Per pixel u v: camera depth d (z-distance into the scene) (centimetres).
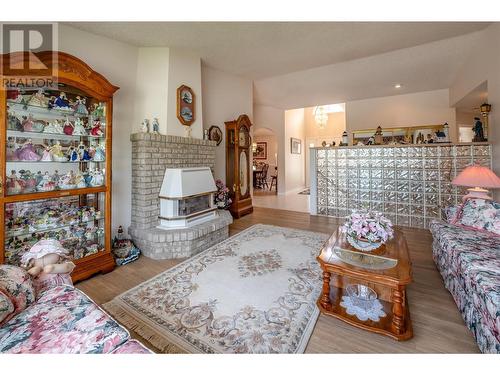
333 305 183
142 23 269
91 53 276
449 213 279
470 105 516
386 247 196
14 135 210
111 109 252
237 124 470
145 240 285
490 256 173
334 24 300
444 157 385
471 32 335
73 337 105
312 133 966
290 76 507
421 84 530
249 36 322
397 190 426
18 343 101
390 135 614
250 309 185
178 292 209
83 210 252
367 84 533
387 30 320
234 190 480
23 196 198
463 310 170
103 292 213
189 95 357
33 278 145
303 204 632
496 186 244
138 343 106
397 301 155
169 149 321
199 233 295
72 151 242
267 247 315
